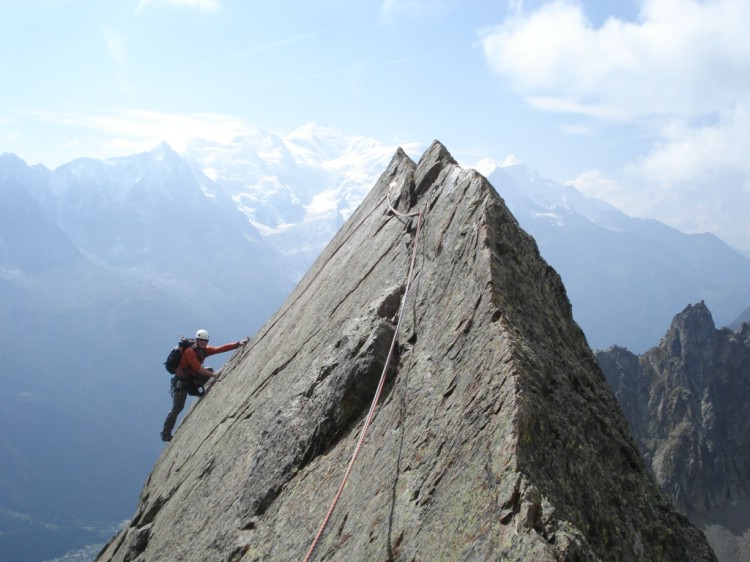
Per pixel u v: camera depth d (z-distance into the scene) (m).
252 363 18.62
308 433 11.12
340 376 11.20
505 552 5.83
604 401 9.24
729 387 184.50
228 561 10.18
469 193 12.09
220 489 12.75
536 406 7.24
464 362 8.68
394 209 16.88
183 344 22.05
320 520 9.11
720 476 166.75
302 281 22.20
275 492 10.85
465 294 9.94
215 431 16.27
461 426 7.66
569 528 5.91
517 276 9.97
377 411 10.11
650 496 7.87
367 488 8.52
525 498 6.13
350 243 18.88
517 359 7.82
